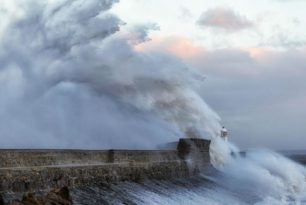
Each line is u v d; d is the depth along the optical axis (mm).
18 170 18641
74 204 19297
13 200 16609
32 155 20375
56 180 20578
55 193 18172
